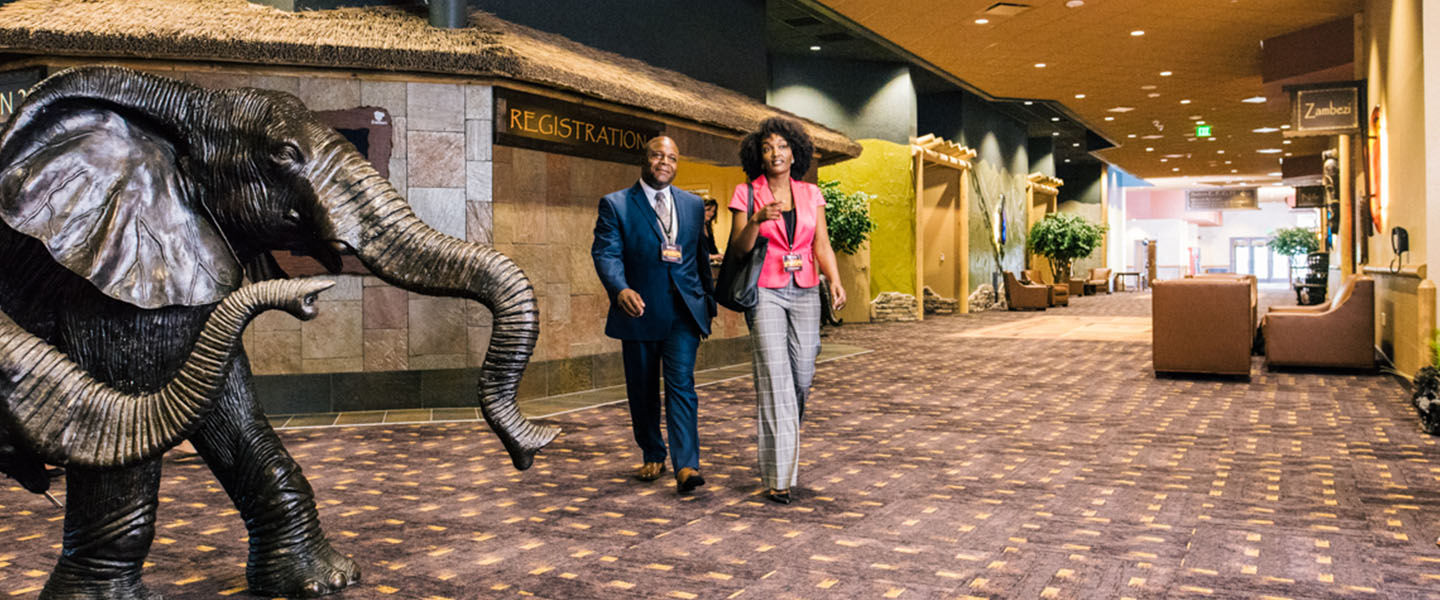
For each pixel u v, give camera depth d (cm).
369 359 692
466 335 714
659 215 418
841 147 1202
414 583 287
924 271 2120
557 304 778
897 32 1433
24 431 187
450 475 452
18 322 220
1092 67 1672
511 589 282
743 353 1038
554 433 232
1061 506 386
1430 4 748
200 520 362
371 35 682
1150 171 3650
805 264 398
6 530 350
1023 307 2195
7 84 645
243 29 649
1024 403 706
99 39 613
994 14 1327
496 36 727
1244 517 366
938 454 503
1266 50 1452
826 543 332
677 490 416
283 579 268
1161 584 285
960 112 2053
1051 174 2812
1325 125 1162
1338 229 1589
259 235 240
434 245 233
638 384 430
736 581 290
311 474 455
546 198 767
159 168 225
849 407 685
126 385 222
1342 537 337
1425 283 747
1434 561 307
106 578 231
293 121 236
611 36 988
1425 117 754
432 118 696
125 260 209
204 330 198
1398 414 640
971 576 294
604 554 319
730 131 968
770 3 1341
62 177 206
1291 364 902
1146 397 738
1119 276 3772
